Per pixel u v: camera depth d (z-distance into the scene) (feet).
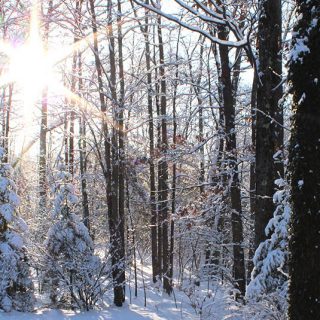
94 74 56.24
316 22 16.06
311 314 15.70
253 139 40.93
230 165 42.93
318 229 15.76
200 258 66.95
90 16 46.21
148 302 49.06
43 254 42.55
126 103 55.72
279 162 28.91
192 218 45.55
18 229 40.75
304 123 16.16
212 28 44.39
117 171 46.47
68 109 53.83
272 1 28.25
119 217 46.39
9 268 38.19
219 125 48.80
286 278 26.11
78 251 42.32
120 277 44.78
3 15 50.72
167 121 63.52
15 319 35.32
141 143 64.80
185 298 51.31
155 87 65.51
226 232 55.21
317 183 15.83
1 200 39.93
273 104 28.35
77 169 80.02
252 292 26.37
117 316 39.99
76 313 40.16
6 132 61.62
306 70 16.19
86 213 65.82
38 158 72.08
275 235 26.48
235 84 57.21
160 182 62.34
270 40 28.40
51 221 44.09
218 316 35.01
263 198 28.27
